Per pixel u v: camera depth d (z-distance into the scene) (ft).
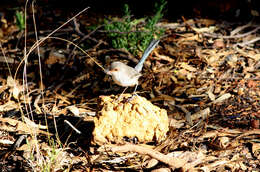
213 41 5.85
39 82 5.47
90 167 4.49
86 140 4.71
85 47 5.76
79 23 6.10
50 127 4.87
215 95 5.19
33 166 4.48
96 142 4.57
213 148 4.66
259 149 4.63
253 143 4.68
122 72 4.70
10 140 4.75
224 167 4.50
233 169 4.49
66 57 5.67
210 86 5.29
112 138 4.58
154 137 4.63
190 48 5.74
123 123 4.59
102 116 4.58
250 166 4.51
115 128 4.58
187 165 4.46
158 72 5.44
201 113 4.97
